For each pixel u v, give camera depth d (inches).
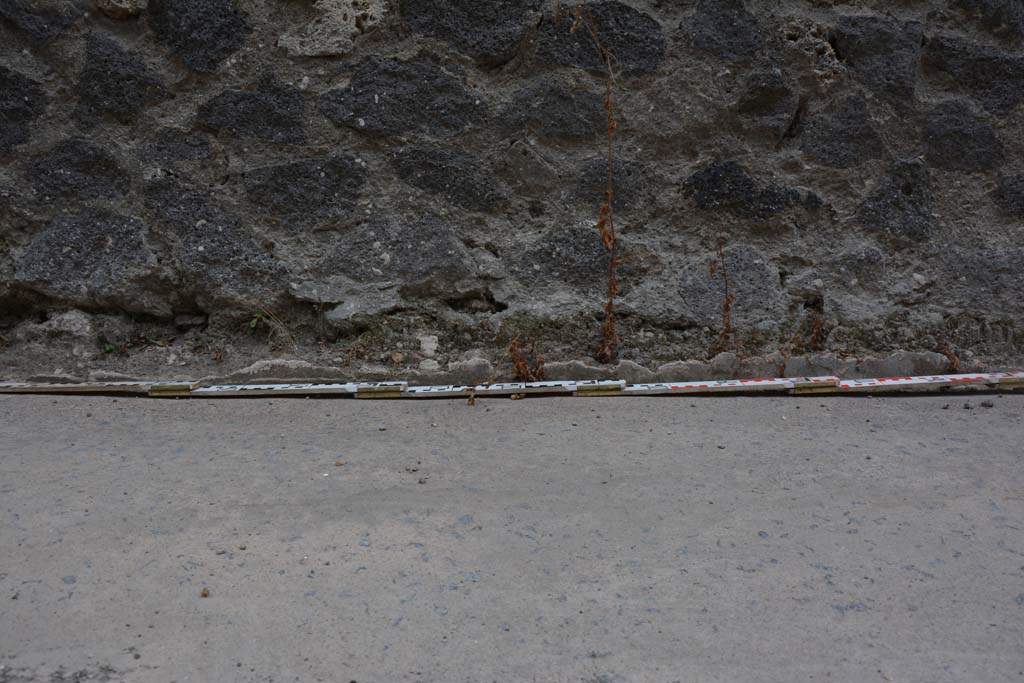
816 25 155.5
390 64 148.9
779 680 70.9
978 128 158.9
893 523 95.5
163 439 118.3
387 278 147.9
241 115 147.3
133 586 81.5
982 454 115.5
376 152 149.1
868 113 155.5
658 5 154.4
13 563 84.3
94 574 83.0
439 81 149.9
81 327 146.0
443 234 149.0
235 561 85.9
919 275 155.0
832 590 83.2
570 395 139.6
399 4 149.5
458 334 147.9
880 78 156.1
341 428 123.7
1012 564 88.1
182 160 146.8
